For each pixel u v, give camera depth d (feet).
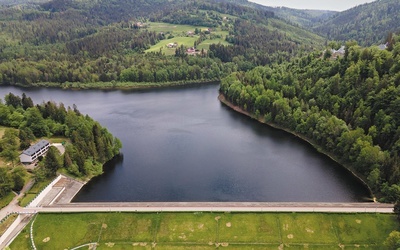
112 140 525.34
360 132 455.22
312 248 307.99
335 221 329.72
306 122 569.64
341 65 622.13
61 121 561.02
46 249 309.42
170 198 401.70
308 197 400.67
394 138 431.43
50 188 396.78
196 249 309.01
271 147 552.00
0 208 352.90
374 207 342.23
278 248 308.60
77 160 440.86
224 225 330.13
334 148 498.28
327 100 573.74
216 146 559.38
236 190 419.13
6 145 448.65
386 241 282.77
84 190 418.31
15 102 631.15
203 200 397.60
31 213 346.13
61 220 337.93
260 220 333.62
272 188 422.41
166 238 320.70
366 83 525.75
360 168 437.17
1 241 309.83
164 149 548.31
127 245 315.37
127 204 360.69
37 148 458.91
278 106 634.84
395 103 454.81
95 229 330.34
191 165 488.85
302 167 478.18
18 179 383.65
